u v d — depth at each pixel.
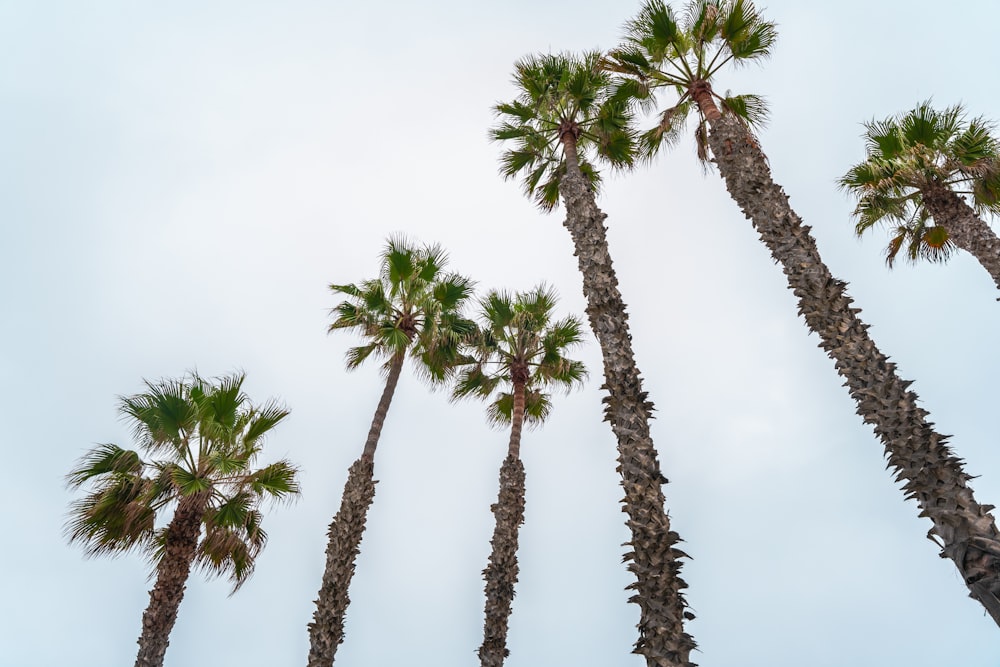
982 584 5.07
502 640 10.85
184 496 10.62
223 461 10.47
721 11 11.08
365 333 14.35
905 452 5.98
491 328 16.45
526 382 15.91
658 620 5.63
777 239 8.08
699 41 11.15
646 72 11.73
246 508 11.26
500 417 16.55
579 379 16.52
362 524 11.23
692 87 11.14
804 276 7.54
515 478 12.86
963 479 5.66
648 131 12.55
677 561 6.00
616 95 12.08
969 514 5.43
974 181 11.83
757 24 11.00
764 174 8.77
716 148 9.50
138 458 10.87
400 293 15.20
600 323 8.13
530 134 12.87
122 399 10.82
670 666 5.33
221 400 11.44
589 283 8.67
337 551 10.69
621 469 6.86
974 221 10.96
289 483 11.74
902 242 13.84
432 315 14.45
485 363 16.11
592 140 12.94
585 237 9.21
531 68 12.73
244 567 11.28
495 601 11.23
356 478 11.67
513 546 11.91
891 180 11.55
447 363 15.15
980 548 5.20
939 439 5.89
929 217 13.28
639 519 6.36
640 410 7.21
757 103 11.65
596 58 12.40
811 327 7.29
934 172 11.38
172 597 9.84
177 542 10.23
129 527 10.38
